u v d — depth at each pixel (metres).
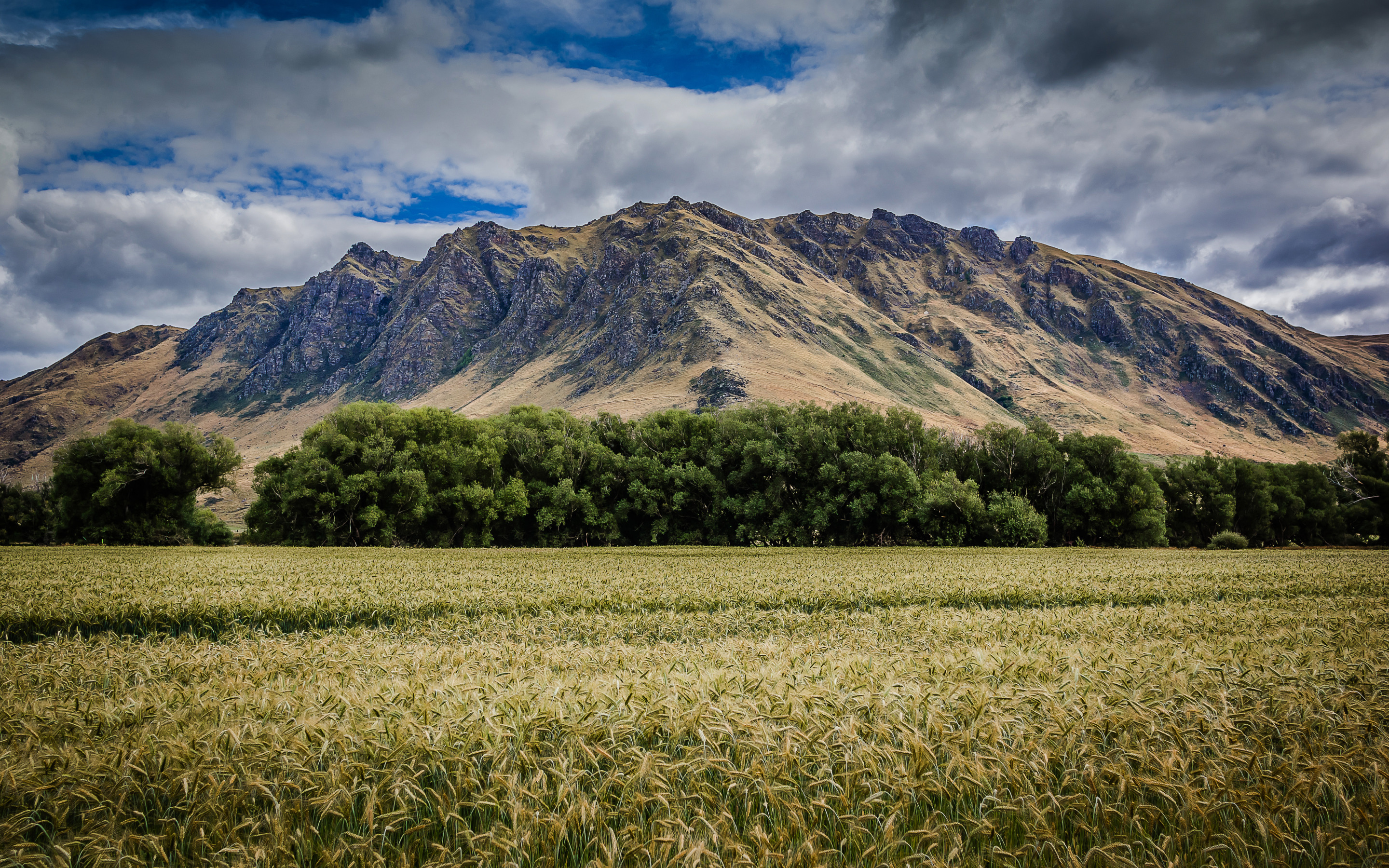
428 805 5.91
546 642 16.61
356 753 6.50
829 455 76.75
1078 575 31.88
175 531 73.75
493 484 76.94
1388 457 83.44
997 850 5.33
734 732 6.71
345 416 73.31
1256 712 7.66
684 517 80.81
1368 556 52.78
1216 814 5.77
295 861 5.32
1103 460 74.56
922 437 80.50
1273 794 5.88
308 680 9.73
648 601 23.27
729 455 78.75
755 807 6.14
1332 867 5.16
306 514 70.75
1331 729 7.49
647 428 84.31
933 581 28.70
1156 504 71.62
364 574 32.06
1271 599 24.59
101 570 33.44
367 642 14.92
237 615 20.22
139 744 6.59
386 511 71.06
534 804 5.70
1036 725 7.07
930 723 6.90
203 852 5.47
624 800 5.77
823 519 72.00
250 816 5.82
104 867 5.20
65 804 5.87
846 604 23.53
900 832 5.68
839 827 5.73
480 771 6.25
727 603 23.28
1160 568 37.38
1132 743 6.84
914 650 13.77
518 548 66.38
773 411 80.62
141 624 19.58
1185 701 8.20
